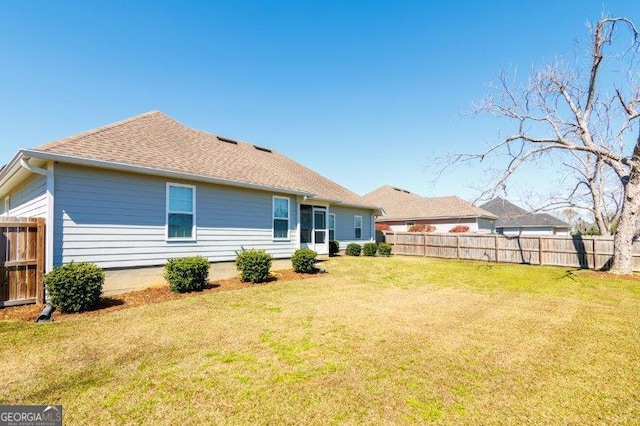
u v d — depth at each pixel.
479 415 2.96
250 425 2.75
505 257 16.09
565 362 4.19
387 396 3.26
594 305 7.49
